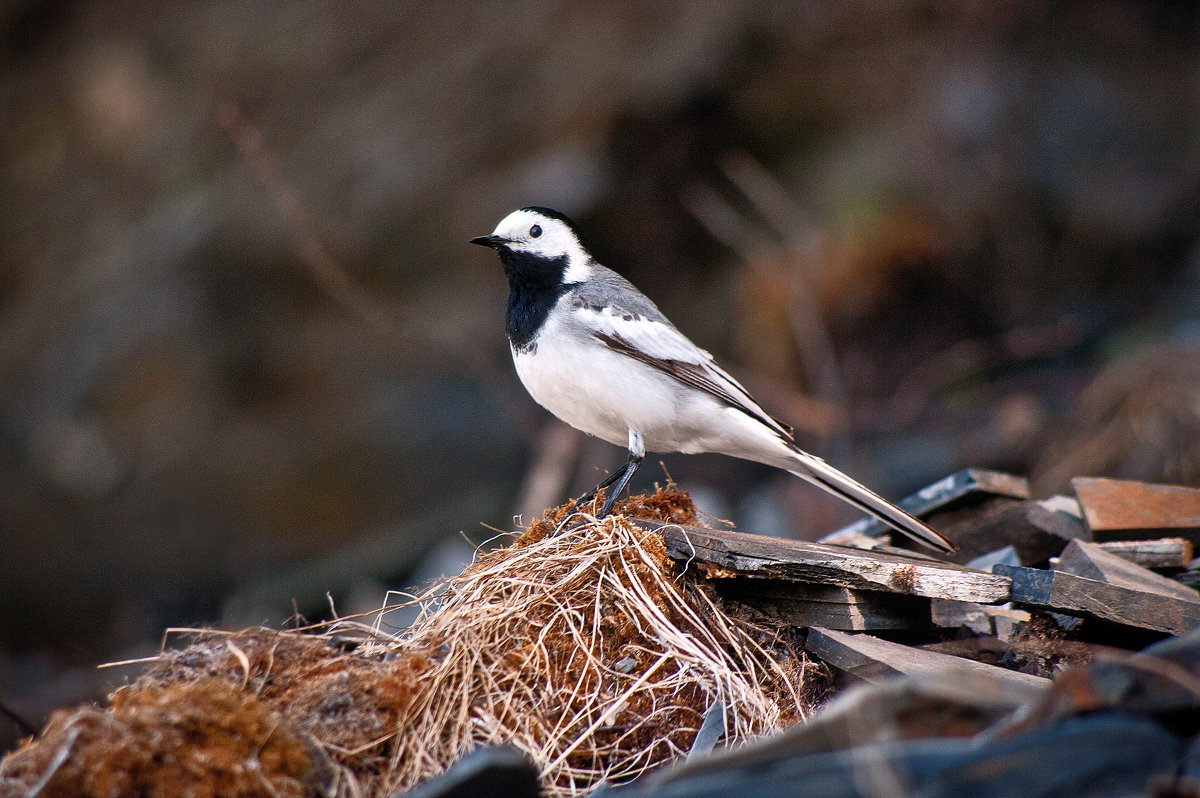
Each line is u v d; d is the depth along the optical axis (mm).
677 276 15781
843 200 14836
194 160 19484
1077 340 13156
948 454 12945
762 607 4742
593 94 16516
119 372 17250
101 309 18016
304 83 19438
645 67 16328
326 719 3705
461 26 18719
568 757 3979
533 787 3191
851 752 2738
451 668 4000
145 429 16781
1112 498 5578
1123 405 10719
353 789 3506
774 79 15859
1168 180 13898
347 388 16672
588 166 15867
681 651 4281
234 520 16109
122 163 20359
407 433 16250
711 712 4082
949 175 14570
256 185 17984
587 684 4137
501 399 15242
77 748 3219
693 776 2936
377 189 17141
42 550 16250
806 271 14484
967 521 6145
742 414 6297
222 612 15445
